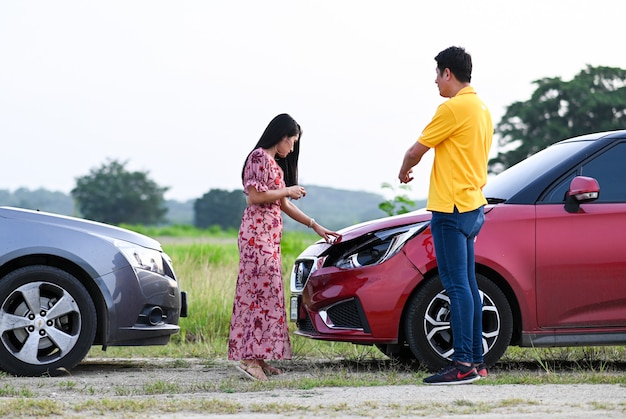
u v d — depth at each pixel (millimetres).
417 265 7043
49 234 7250
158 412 5227
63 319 7371
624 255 7176
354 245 7215
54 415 5156
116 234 7527
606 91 80938
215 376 7406
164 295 7523
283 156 7031
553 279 7129
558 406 5293
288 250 15633
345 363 8281
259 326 6891
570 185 7125
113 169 134125
